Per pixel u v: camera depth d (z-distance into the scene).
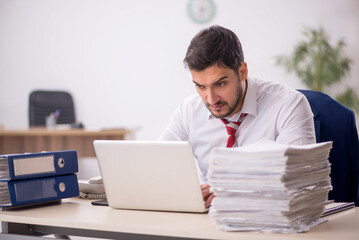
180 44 6.15
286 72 5.81
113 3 6.32
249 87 1.91
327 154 1.35
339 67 5.61
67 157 1.69
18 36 6.61
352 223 1.28
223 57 1.57
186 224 1.28
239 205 1.18
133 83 6.31
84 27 6.41
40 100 5.80
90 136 4.63
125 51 6.31
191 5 6.07
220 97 1.62
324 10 5.73
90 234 1.41
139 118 6.32
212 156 1.22
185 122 2.10
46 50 6.54
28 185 1.57
